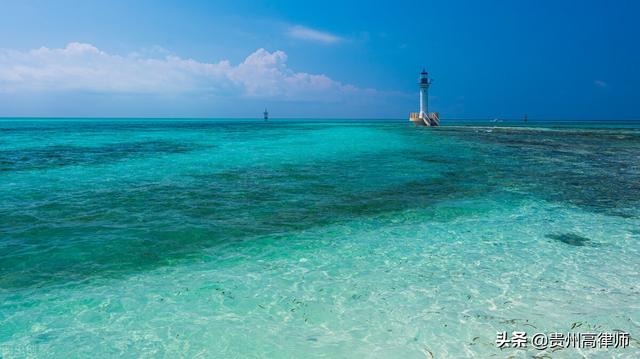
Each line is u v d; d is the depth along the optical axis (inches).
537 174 697.6
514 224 401.7
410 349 194.2
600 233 372.2
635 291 251.8
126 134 1989.4
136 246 330.3
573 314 224.5
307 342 200.2
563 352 191.0
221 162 841.5
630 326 212.2
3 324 213.8
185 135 1935.3
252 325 215.6
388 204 479.2
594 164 832.3
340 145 1293.1
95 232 361.4
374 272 284.8
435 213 441.7
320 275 279.6
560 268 289.1
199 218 411.8
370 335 206.2
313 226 392.5
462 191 552.4
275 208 455.8
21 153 968.3
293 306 235.8
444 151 1094.4
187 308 233.3
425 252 323.9
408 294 250.2
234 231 373.4
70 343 198.2
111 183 588.1
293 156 964.0
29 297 243.6
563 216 430.3
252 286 262.1
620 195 531.2
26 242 332.2
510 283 265.0
